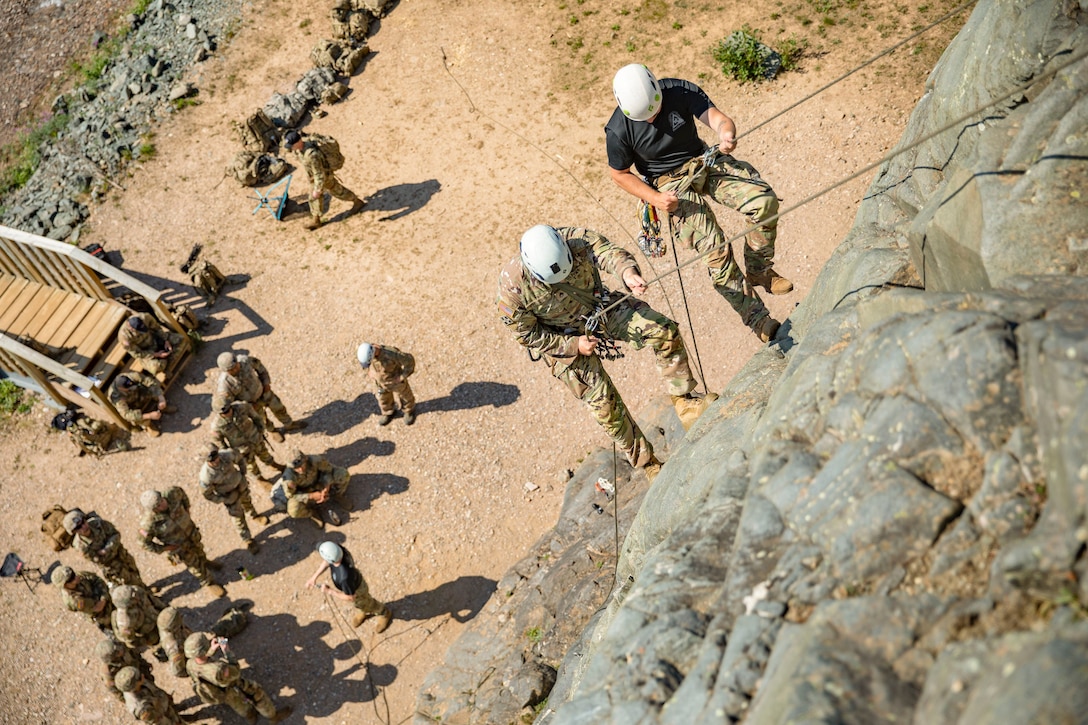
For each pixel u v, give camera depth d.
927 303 4.73
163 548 12.54
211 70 20.53
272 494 13.81
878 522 4.09
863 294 6.67
